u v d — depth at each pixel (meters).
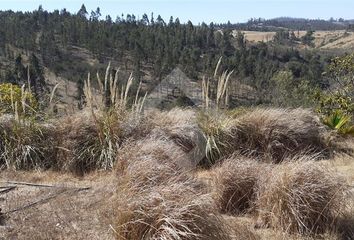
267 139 7.67
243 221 4.79
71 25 83.31
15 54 70.56
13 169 6.87
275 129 7.70
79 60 70.19
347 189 4.93
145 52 63.25
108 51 71.00
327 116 9.49
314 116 9.04
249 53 62.81
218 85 7.61
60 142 7.19
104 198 5.16
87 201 5.36
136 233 3.91
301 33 147.38
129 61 65.38
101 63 68.50
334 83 11.90
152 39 68.69
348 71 11.71
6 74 46.12
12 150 7.07
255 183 5.12
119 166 6.00
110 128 7.07
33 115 7.56
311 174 4.62
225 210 5.16
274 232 4.46
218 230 3.89
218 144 7.36
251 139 7.66
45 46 72.06
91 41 73.06
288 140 7.80
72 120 7.40
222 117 7.71
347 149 8.27
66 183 6.27
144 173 4.68
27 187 6.11
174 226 3.75
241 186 5.18
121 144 7.02
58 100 8.06
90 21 86.62
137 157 5.65
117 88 7.36
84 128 7.21
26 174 6.72
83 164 7.02
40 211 5.09
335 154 7.95
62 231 4.53
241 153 7.46
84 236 4.39
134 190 4.38
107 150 6.94
